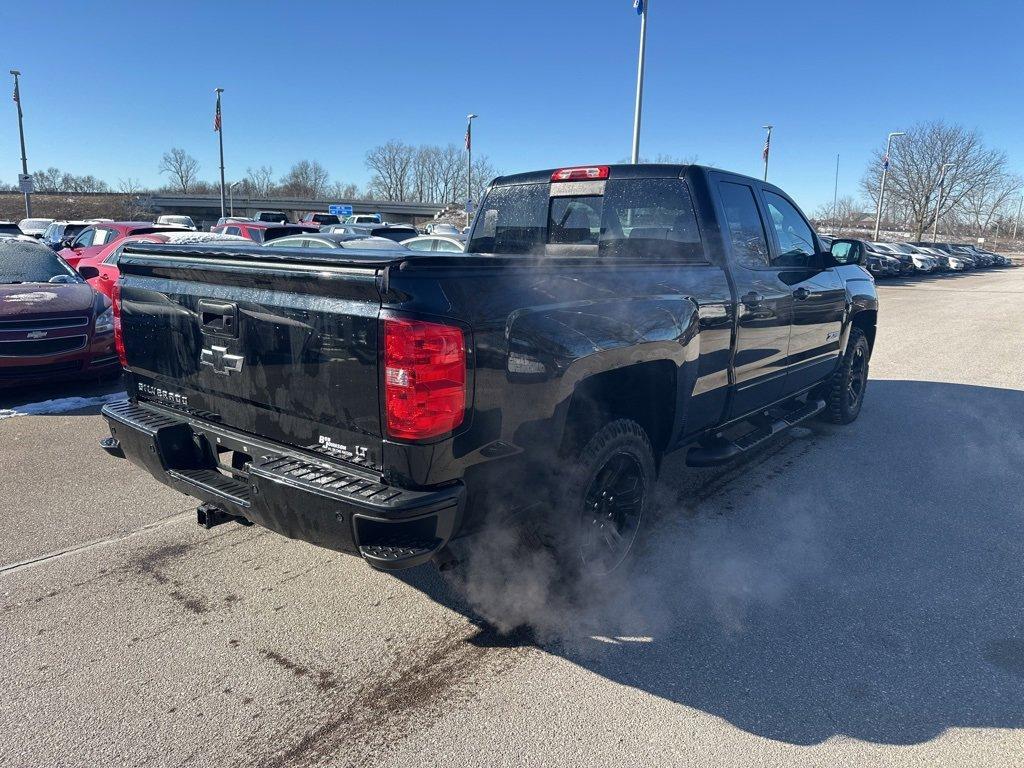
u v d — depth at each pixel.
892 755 2.34
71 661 2.81
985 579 3.56
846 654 2.91
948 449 5.73
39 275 7.73
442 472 2.45
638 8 19.52
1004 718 2.53
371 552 2.40
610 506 3.33
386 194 115.62
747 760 2.32
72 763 2.29
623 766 2.29
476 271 2.53
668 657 2.88
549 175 4.46
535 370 2.66
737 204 4.17
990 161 64.69
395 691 2.66
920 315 15.96
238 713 2.53
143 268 3.31
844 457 5.50
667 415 3.58
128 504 4.35
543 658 2.87
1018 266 54.12
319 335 2.54
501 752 2.35
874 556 3.82
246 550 3.78
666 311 3.33
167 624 3.08
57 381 6.89
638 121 20.16
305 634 3.01
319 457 2.68
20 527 4.02
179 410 3.31
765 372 4.48
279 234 15.59
